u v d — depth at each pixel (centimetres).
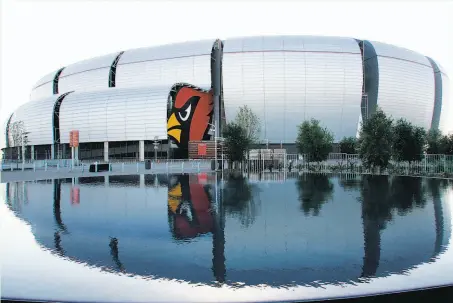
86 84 7512
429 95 7025
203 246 738
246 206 1289
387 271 581
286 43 6394
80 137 6184
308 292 497
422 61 7019
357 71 6309
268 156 4078
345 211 1166
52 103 6519
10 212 1191
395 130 3119
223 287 516
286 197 1539
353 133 6525
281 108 6381
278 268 596
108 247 735
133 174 3403
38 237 825
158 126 5750
